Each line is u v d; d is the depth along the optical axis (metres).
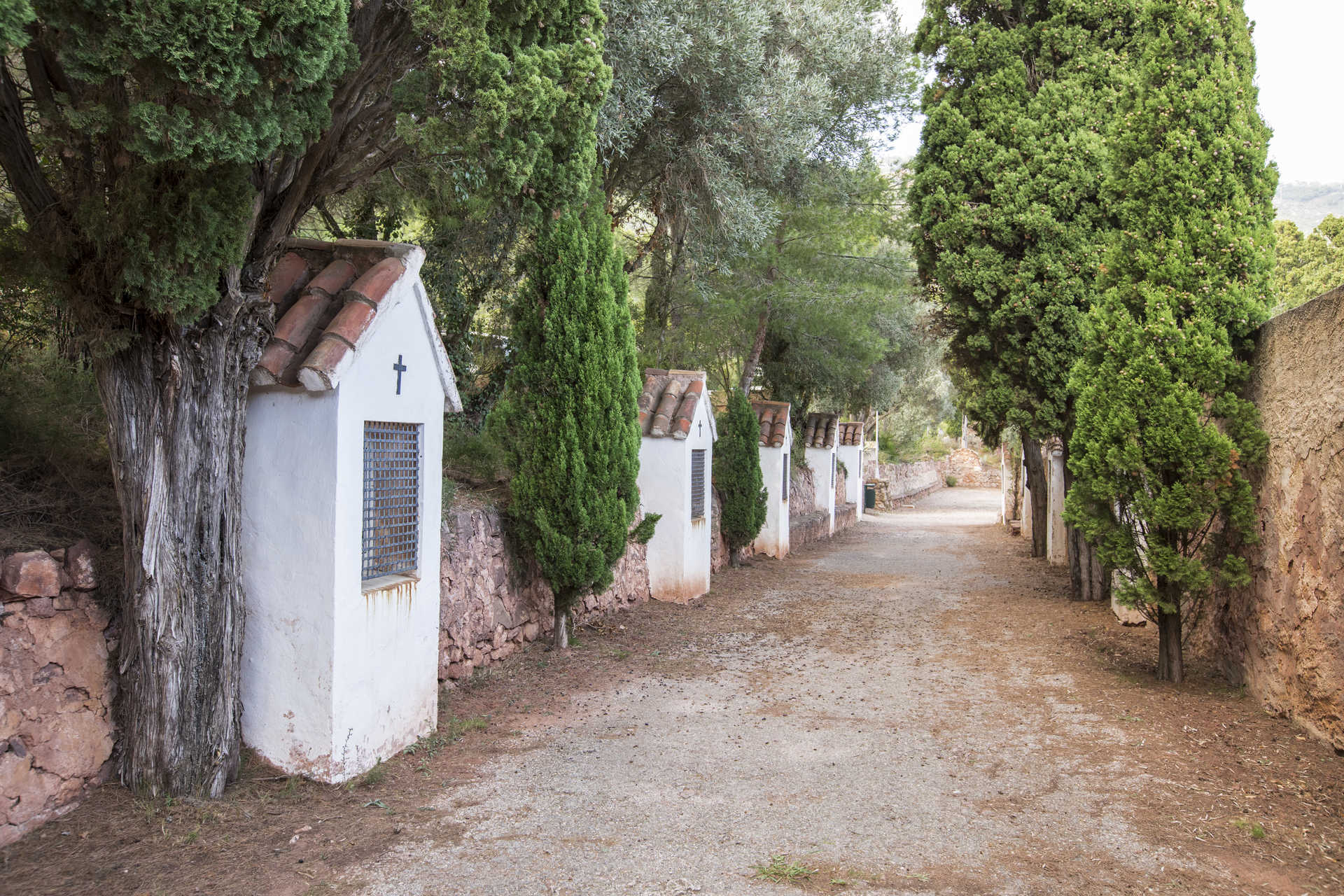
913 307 23.55
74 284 4.54
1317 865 4.37
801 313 17.84
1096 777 5.72
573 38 5.61
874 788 5.55
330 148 5.34
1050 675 8.69
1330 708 6.12
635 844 4.66
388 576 6.08
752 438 17.09
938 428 60.62
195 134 3.70
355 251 6.23
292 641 5.42
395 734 6.04
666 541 13.24
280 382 5.32
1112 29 13.61
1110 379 8.29
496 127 4.84
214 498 4.98
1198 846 4.62
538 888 4.12
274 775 5.43
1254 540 7.34
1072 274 12.91
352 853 4.46
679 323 17.09
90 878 4.04
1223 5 8.14
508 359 12.30
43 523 4.86
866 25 15.24
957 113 13.74
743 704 7.65
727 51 11.49
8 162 4.35
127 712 4.89
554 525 9.10
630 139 11.70
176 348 4.74
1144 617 11.04
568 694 7.91
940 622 11.77
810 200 16.52
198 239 4.28
